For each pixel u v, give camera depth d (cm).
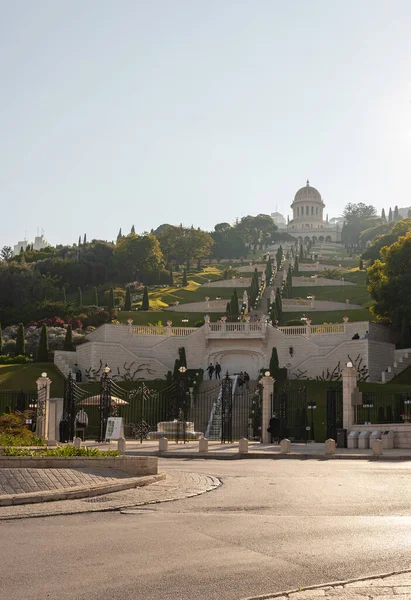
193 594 982
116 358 8000
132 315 11144
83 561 1174
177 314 11300
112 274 16475
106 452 2531
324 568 1119
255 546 1280
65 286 15425
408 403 5075
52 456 2266
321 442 5172
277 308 10469
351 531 1415
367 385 6775
